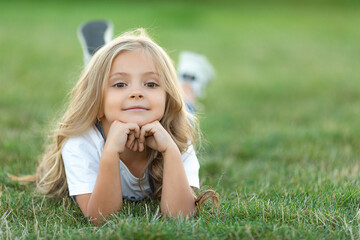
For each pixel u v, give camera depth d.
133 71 2.61
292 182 3.38
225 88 8.21
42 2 20.25
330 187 3.10
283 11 22.61
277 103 7.27
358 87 8.55
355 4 24.73
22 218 2.62
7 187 3.15
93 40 4.72
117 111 2.58
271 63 11.18
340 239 2.27
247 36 15.23
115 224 2.35
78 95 2.77
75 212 2.76
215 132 5.29
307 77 9.54
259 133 5.25
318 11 22.75
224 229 2.29
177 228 2.26
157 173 2.84
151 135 2.62
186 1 24.34
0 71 7.68
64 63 8.98
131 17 17.02
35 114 5.39
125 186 2.84
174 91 2.74
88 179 2.65
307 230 2.31
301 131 5.18
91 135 2.76
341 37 15.58
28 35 11.90
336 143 4.68
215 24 17.44
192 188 2.96
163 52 2.79
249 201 2.77
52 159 3.00
